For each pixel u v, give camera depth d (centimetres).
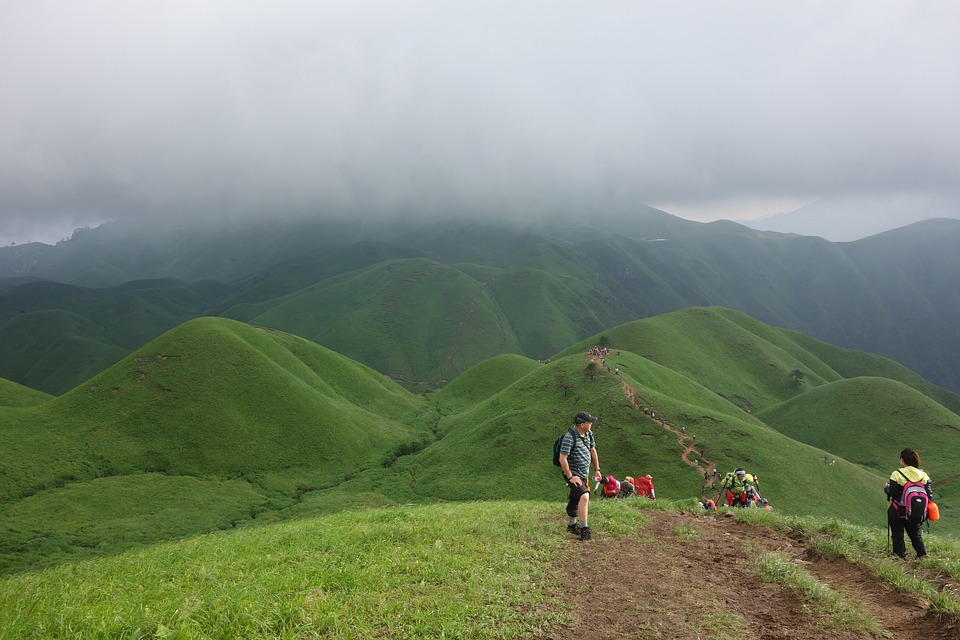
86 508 6781
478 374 14825
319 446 9381
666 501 1756
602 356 10425
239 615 666
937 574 1024
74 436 8525
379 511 1669
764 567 1024
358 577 859
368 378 14075
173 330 11331
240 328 12231
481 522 1278
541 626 742
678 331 17050
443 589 833
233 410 9581
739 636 744
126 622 633
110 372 10144
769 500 6241
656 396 8262
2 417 8544
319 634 661
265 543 1182
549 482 6825
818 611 836
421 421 12031
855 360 19975
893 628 810
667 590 898
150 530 6234
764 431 7800
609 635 730
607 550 1116
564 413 8256
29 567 5038
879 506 6756
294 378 10962
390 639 671
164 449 8581
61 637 613
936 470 9162
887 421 11188
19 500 6888
